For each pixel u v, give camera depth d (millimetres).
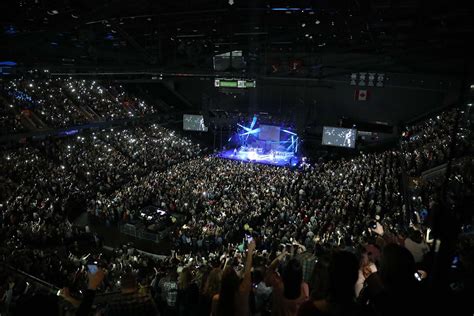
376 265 4766
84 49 29266
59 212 27344
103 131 45188
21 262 15805
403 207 20500
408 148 35219
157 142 47844
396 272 2512
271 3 29047
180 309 5211
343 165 36500
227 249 18250
